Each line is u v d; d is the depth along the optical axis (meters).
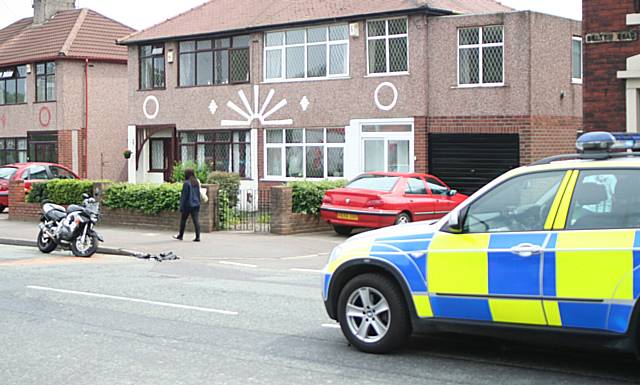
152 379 6.94
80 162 38.22
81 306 10.46
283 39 27.89
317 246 18.19
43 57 38.03
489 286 6.91
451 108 24.27
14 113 40.03
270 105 28.25
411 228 7.62
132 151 32.75
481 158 23.86
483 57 23.86
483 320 7.00
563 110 24.42
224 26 29.47
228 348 8.05
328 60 26.75
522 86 23.20
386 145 25.55
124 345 8.23
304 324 9.20
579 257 6.52
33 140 39.19
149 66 32.19
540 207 6.88
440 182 20.50
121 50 39.31
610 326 6.41
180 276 13.52
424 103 24.59
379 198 18.91
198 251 17.25
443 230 7.25
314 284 12.49
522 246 6.77
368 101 25.73
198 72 30.59
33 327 9.14
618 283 6.35
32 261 15.83
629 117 15.40
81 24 39.91
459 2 26.69
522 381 6.75
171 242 18.66
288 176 28.00
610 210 6.57
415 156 24.78
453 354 7.67
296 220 20.70
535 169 7.02
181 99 30.92
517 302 6.77
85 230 16.73
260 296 11.20
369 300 7.68
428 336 8.41
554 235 6.69
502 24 23.45
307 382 6.79
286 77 27.86
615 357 7.53
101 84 38.75
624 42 15.39
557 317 6.62
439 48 24.41
